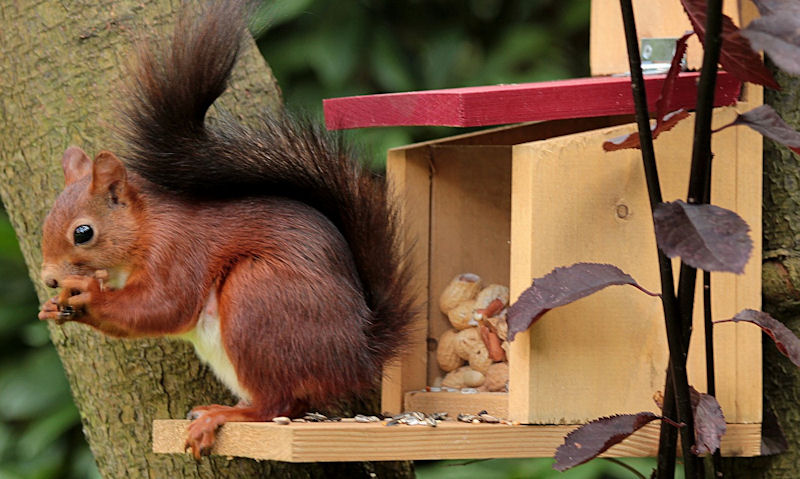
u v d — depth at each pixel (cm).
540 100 451
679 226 374
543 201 448
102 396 527
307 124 488
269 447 415
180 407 519
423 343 540
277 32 828
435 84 856
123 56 544
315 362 445
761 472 522
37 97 547
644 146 392
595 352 454
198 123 475
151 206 463
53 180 540
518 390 450
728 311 478
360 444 417
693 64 525
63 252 453
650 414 407
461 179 552
